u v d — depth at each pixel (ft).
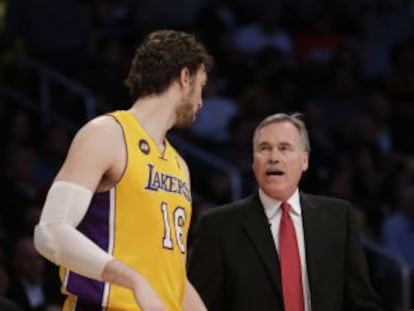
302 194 27.81
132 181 20.95
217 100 61.52
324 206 27.61
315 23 69.92
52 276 43.47
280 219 27.17
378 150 60.34
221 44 65.92
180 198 22.07
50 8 61.77
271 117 27.35
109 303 20.72
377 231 55.01
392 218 54.80
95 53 62.28
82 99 58.65
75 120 58.44
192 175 54.39
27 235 45.83
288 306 26.45
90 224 20.89
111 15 66.49
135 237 20.92
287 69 63.36
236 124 58.59
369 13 71.56
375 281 48.91
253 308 26.55
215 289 26.96
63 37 61.82
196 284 26.96
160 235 21.22
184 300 22.17
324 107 64.13
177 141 55.62
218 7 71.15
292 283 26.63
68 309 21.11
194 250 27.43
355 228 27.55
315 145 57.52
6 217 48.62
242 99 60.54
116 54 60.80
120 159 20.83
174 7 67.46
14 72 59.67
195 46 22.09
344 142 61.46
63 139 54.75
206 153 56.80
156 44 21.88
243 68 65.26
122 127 21.12
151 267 21.02
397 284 48.62
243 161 56.85
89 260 19.52
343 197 54.03
